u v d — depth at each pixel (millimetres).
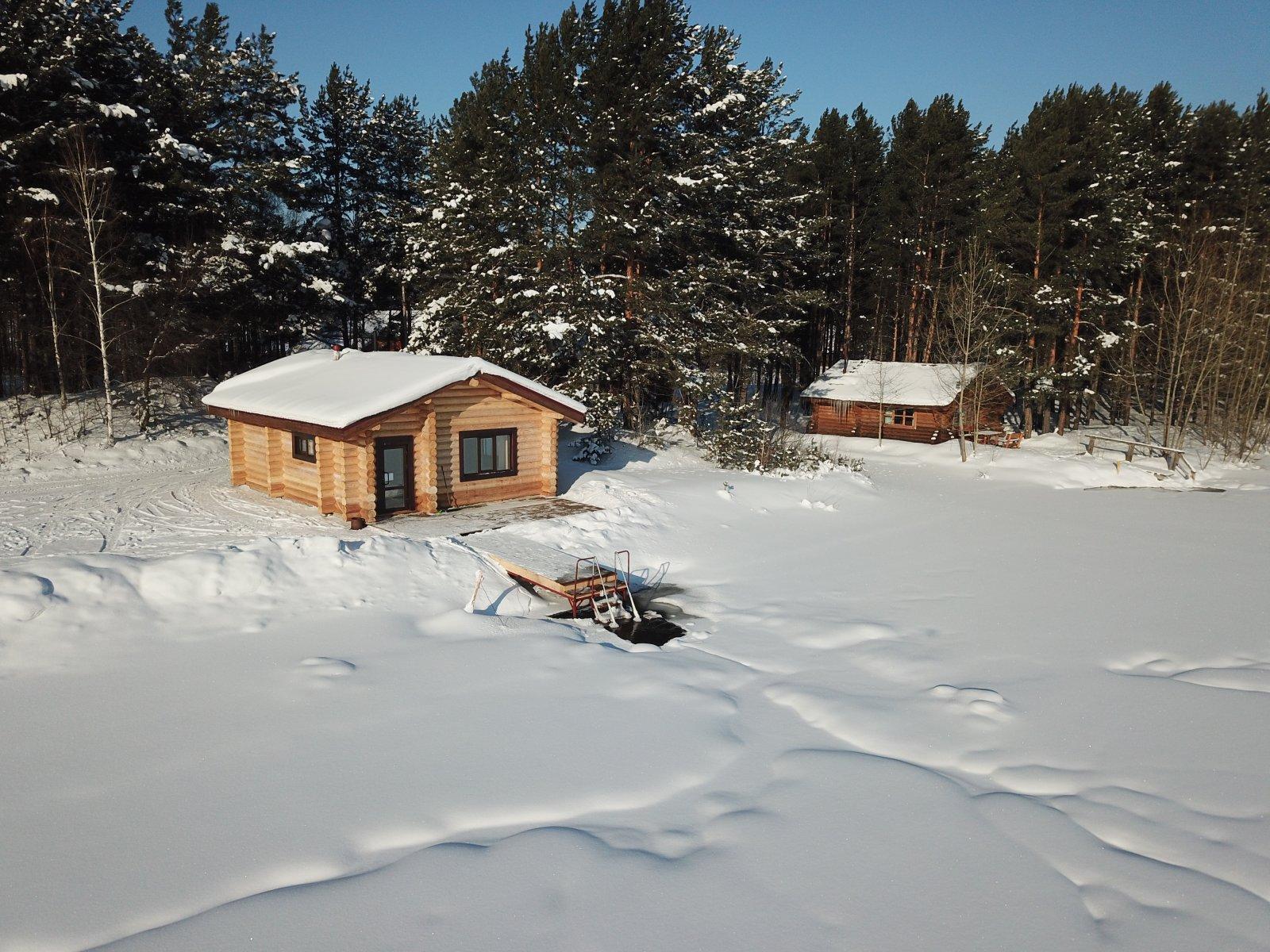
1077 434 41938
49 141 25469
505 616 11828
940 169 44125
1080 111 38531
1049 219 37750
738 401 32062
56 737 7289
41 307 27688
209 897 5156
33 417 25453
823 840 5922
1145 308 42625
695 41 32156
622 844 5824
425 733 7660
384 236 41906
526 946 4676
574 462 25984
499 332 28953
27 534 15031
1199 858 5785
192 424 27672
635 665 9906
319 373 20672
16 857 5531
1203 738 7871
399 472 18047
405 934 4781
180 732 7484
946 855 5750
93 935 4762
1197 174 45844
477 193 31359
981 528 20109
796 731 8133
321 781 6684
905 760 7480
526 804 6414
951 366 40000
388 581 12195
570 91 29281
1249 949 4762
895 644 11023
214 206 30562
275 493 19531
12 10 25672
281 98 36438
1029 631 11562
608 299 27766
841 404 41938
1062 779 7043
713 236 32781
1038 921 5020
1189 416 36906
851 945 4754
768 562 16422
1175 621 12031
